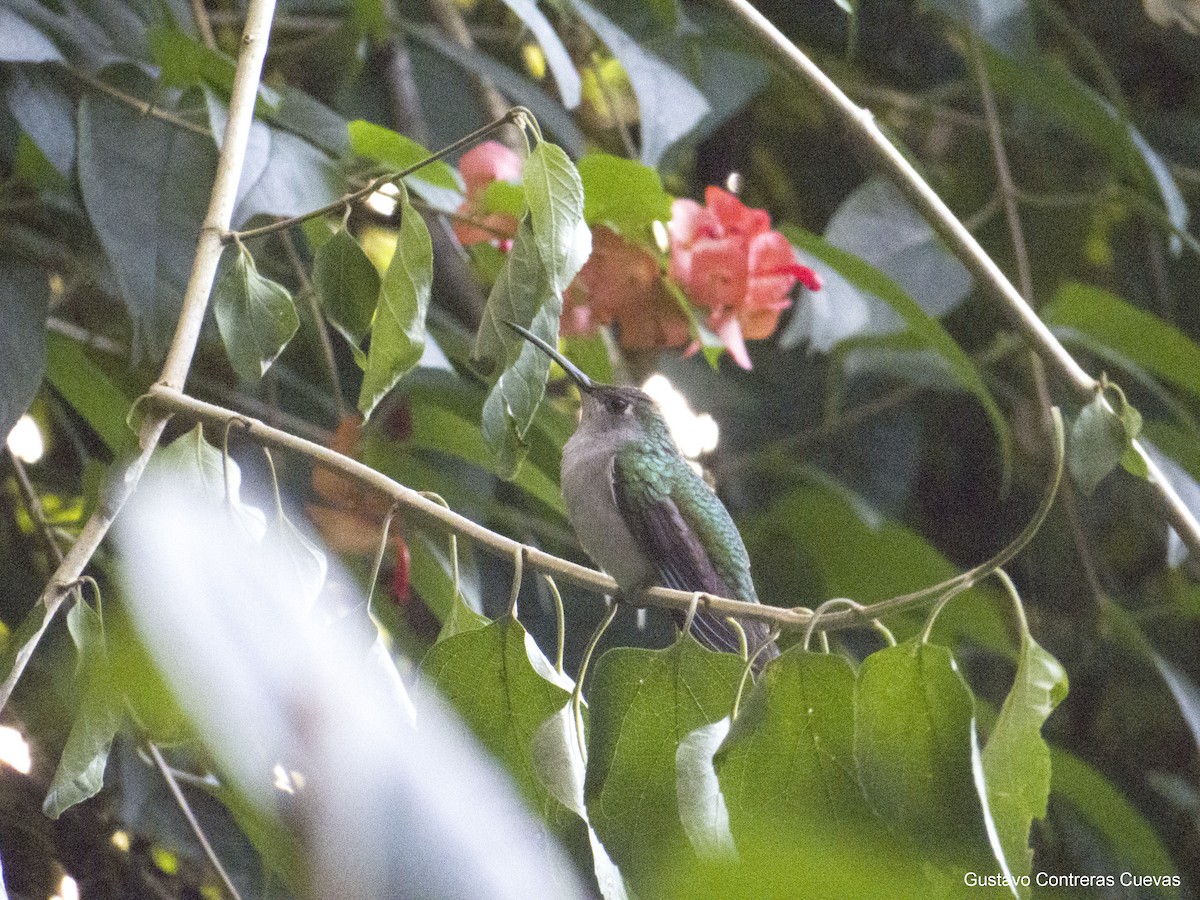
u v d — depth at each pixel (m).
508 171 6.27
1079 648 10.01
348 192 5.82
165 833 7.13
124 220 5.53
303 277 7.02
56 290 7.84
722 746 3.71
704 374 9.57
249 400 7.52
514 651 4.05
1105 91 10.80
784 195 10.88
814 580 8.72
